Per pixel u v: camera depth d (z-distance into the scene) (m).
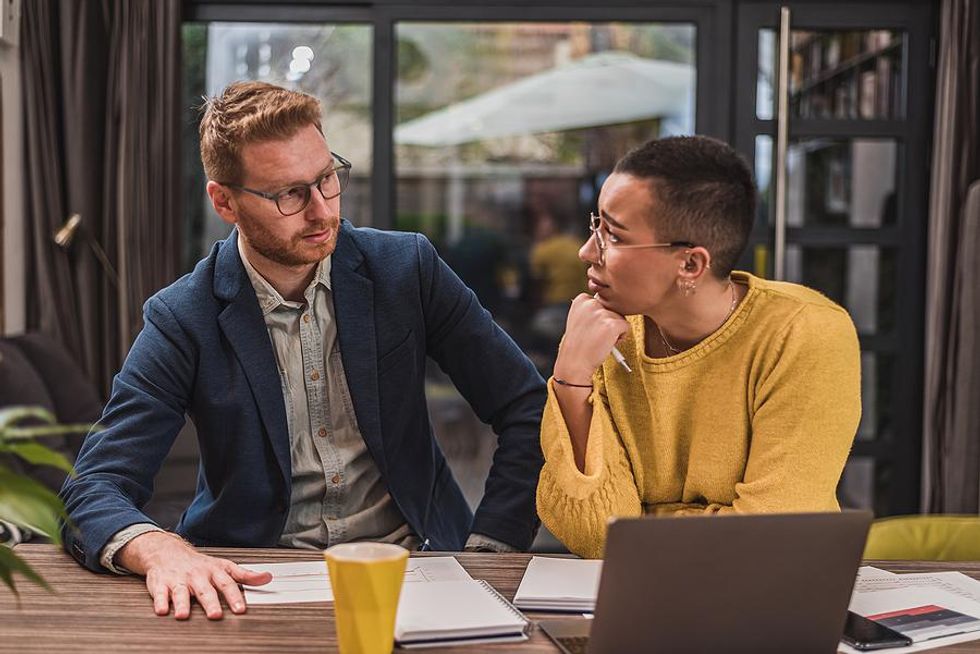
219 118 1.62
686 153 1.41
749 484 1.47
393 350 1.81
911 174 3.98
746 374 1.50
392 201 4.02
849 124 3.97
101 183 3.78
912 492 4.06
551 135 5.63
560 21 3.92
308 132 1.62
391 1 3.92
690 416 1.55
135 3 3.70
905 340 4.03
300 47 4.18
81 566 1.48
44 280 3.68
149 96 3.73
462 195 6.57
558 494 1.50
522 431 1.83
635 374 1.60
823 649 1.12
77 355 3.74
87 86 3.69
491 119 5.41
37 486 0.93
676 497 1.62
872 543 1.92
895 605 1.31
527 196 6.52
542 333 6.59
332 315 1.79
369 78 4.30
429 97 5.44
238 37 4.13
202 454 1.79
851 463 4.12
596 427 1.48
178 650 1.15
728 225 1.42
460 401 5.44
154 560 1.39
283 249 1.65
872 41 3.96
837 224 4.09
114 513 1.48
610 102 5.31
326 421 1.79
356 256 1.81
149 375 1.69
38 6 3.63
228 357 1.73
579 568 1.43
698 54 3.96
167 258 3.77
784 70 3.73
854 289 4.09
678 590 1.06
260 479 1.74
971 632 1.22
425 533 1.89
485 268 6.62
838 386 1.46
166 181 3.76
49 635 1.19
